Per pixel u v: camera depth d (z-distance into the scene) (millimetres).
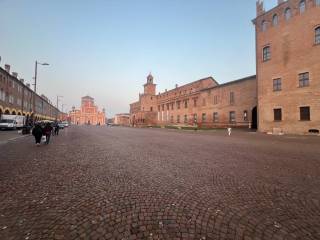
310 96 26031
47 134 16094
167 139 21141
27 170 7461
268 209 4289
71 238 3203
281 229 3508
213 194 5152
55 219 3807
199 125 54000
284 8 29297
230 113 45000
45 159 9586
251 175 6918
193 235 3305
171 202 4641
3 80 41281
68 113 137125
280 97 29406
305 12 26891
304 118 26672
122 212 4117
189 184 5953
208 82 58406
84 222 3703
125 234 3326
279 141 18797
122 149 13250
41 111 79188
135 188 5586
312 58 25938
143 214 4035
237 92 43250
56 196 4953
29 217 3877
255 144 16328
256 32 33312
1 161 9047
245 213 4102
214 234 3340
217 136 25641
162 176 6797
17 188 5504
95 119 132750
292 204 4555
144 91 91562
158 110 83000
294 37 28016
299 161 9289
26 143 16219
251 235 3318
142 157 10305
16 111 49281
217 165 8461
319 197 4977
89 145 15336
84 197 4906
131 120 107125
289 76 28391
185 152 11984
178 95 67938
